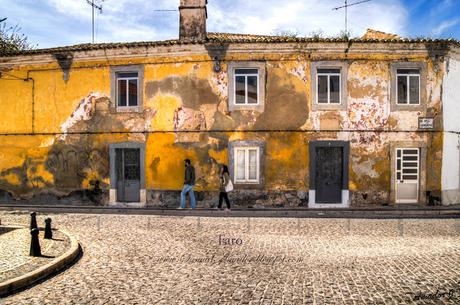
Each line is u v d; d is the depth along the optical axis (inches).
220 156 659.4
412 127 653.9
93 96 690.2
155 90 673.0
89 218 528.7
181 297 225.3
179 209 622.8
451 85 670.5
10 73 715.4
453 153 675.4
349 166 649.6
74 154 695.7
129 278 261.7
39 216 553.0
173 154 666.8
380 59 650.8
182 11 681.0
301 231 426.3
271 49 650.2
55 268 280.5
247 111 657.0
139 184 681.0
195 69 664.4
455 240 376.5
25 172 710.5
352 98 651.5
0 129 719.1
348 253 324.8
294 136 651.5
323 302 215.2
